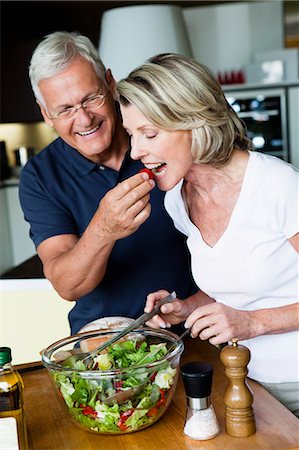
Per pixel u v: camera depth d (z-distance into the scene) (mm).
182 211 1632
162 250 1880
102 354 1357
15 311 2479
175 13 3574
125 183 1456
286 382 1601
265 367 1596
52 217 1837
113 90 1814
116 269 1865
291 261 1526
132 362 1346
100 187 1867
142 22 3506
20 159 5773
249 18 5773
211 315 1402
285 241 1511
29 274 2514
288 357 1572
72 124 1721
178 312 1592
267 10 5750
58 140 1930
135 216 1509
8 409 1196
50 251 1812
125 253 1858
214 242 1581
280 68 5629
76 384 1260
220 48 5832
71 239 1826
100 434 1294
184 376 1242
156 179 1488
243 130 1517
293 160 5625
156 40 3521
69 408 1285
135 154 1424
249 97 5559
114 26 3541
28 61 5457
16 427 1187
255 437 1245
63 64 1653
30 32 5574
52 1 5293
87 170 1861
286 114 5551
